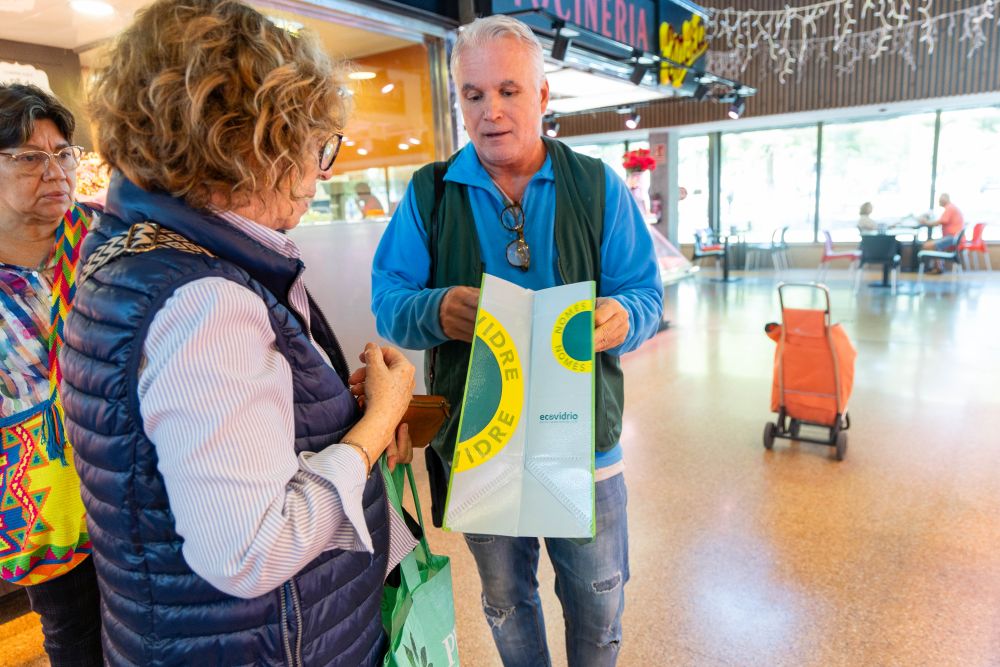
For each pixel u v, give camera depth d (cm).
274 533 64
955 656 187
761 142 1207
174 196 70
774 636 199
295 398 75
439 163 141
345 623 82
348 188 346
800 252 1192
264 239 74
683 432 371
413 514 279
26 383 132
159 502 68
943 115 1052
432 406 108
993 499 276
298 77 70
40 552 131
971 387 421
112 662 78
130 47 67
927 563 233
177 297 64
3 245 138
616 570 137
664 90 548
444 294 121
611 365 136
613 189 135
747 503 283
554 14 348
